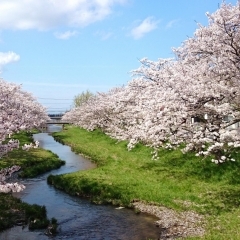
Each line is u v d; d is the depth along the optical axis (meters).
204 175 20.62
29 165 27.62
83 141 47.59
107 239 12.98
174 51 17.58
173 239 12.52
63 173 26.00
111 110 41.59
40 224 14.30
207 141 13.45
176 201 16.80
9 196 18.42
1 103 15.97
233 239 11.12
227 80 14.89
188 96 13.54
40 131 73.38
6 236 13.25
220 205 15.50
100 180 21.42
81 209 17.02
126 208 17.00
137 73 17.11
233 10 13.20
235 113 13.80
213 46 14.28
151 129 14.77
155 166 24.67
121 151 33.50
